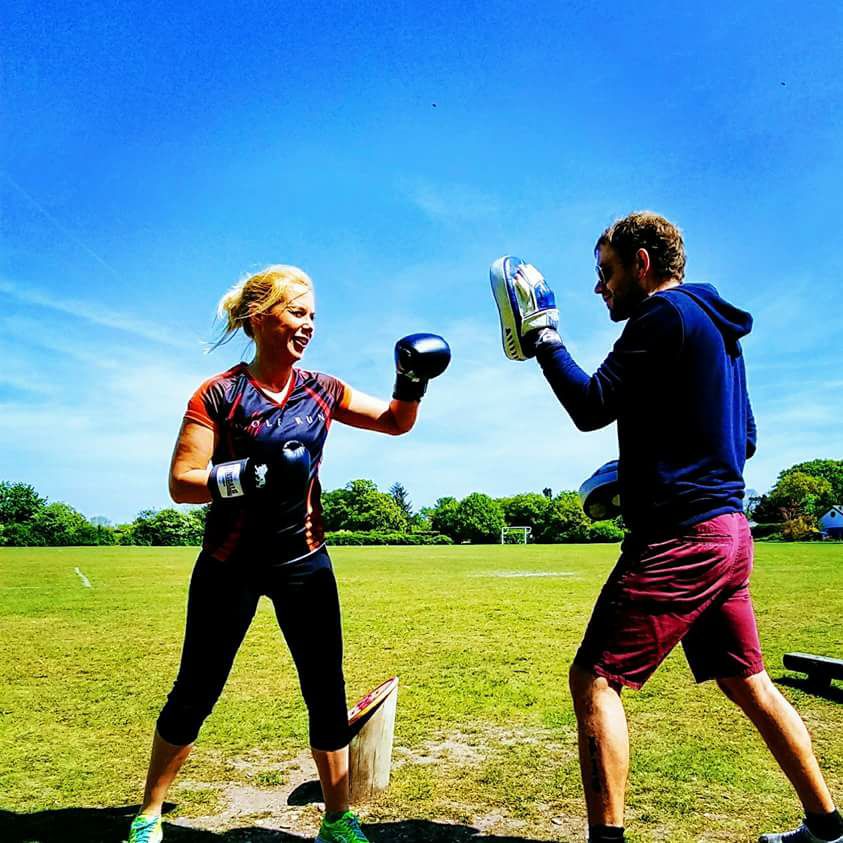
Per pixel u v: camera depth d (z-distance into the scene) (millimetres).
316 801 2881
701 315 2141
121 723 3959
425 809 2762
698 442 2094
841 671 4320
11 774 3162
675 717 3973
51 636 6922
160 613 8617
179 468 2289
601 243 2443
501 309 2355
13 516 60875
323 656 2396
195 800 2887
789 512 78562
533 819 2658
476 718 4043
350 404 2646
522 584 12625
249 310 2387
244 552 2326
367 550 35438
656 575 2029
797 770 2182
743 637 2221
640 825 2537
